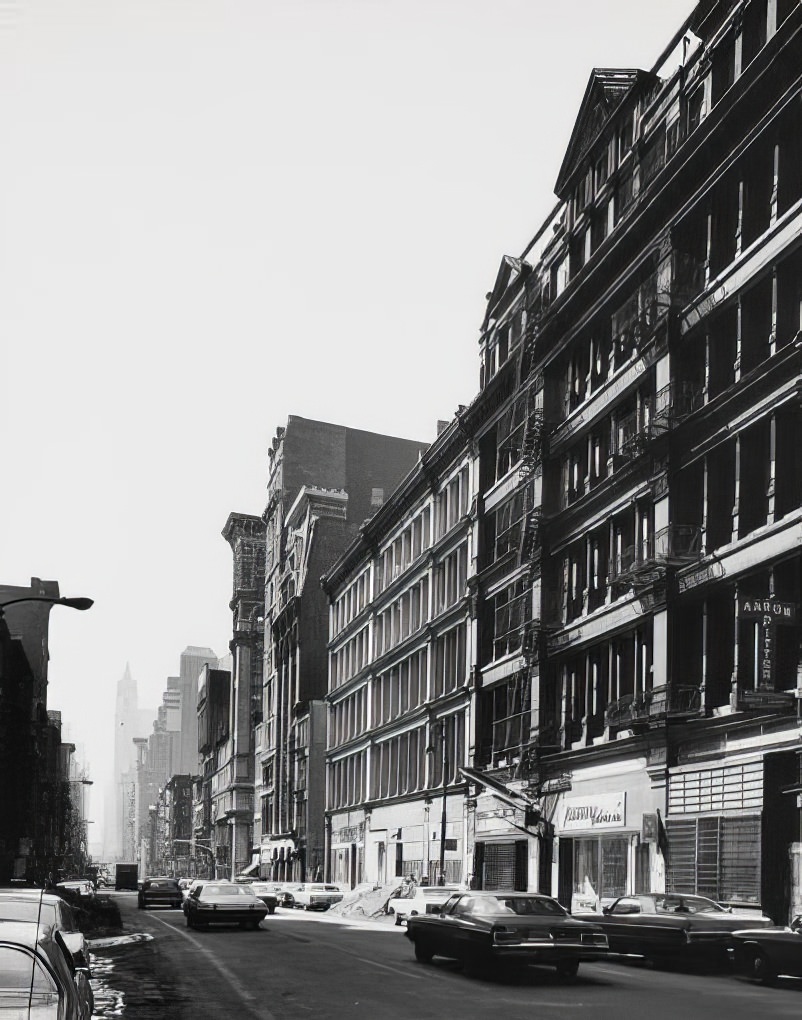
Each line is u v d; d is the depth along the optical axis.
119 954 26.86
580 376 44.59
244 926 38.62
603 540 41.12
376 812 70.00
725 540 32.59
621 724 36.12
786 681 28.58
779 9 31.22
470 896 22.14
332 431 112.50
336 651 85.81
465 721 54.41
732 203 33.81
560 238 46.44
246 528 146.25
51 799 119.50
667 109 37.84
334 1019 15.05
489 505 52.94
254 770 135.62
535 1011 15.80
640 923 23.94
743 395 31.12
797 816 28.39
